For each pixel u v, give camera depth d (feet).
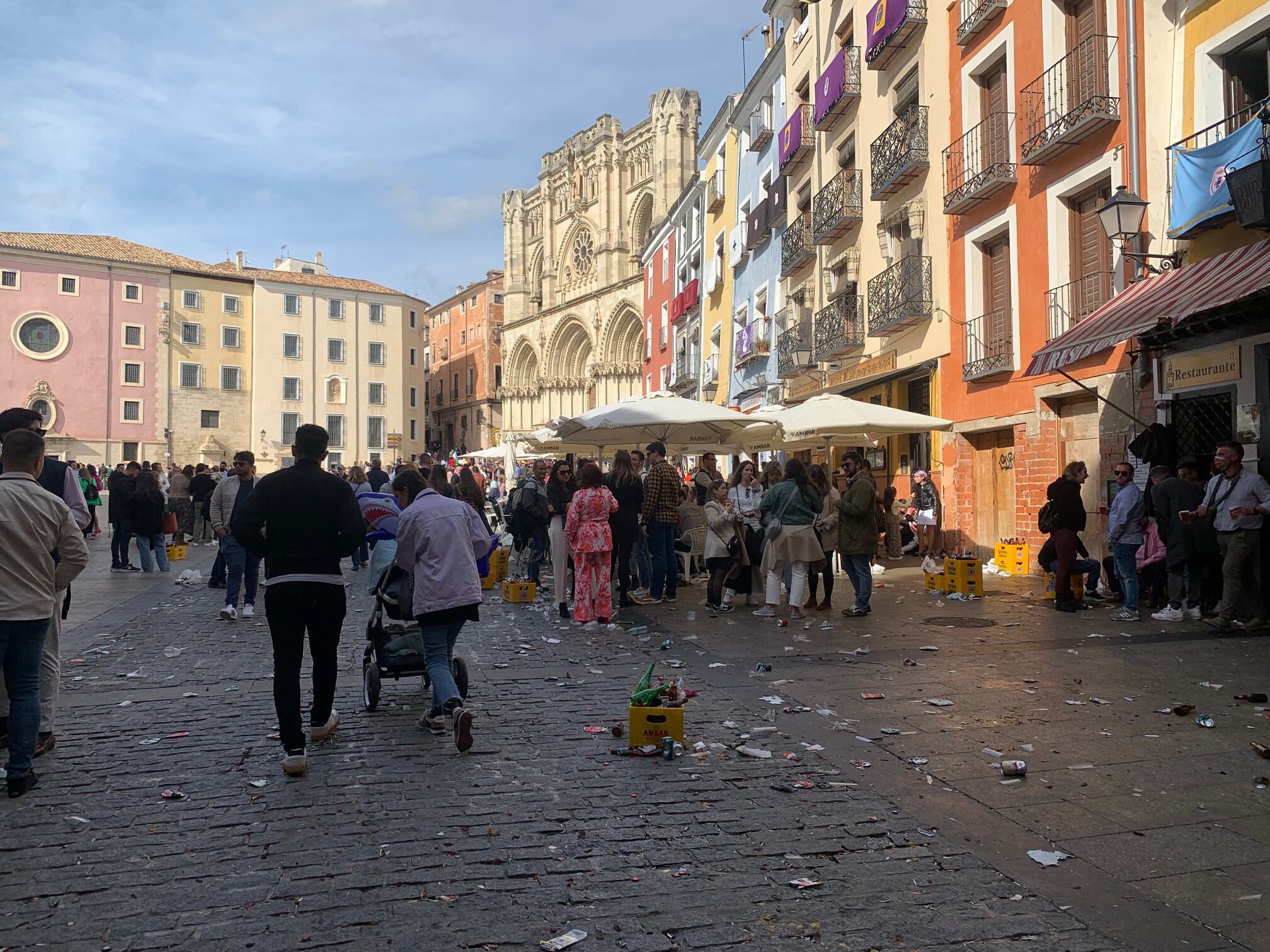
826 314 82.69
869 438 58.85
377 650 22.59
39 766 18.03
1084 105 45.37
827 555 38.99
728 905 11.82
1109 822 14.47
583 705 22.74
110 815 15.30
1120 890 12.09
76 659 29.25
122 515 58.23
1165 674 24.85
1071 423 49.65
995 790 16.05
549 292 231.50
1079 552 38.73
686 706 22.26
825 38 86.53
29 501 16.70
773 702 22.33
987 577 50.78
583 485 36.45
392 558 23.52
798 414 48.44
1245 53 38.19
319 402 243.19
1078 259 49.39
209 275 231.71
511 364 247.70
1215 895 11.91
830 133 85.15
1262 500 30.63
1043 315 51.01
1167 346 39.50
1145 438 39.42
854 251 78.89
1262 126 33.06
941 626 34.01
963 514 60.39
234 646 31.76
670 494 42.75
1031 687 23.63
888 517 62.39
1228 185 32.09
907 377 68.69
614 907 11.80
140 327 224.12
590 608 36.14
